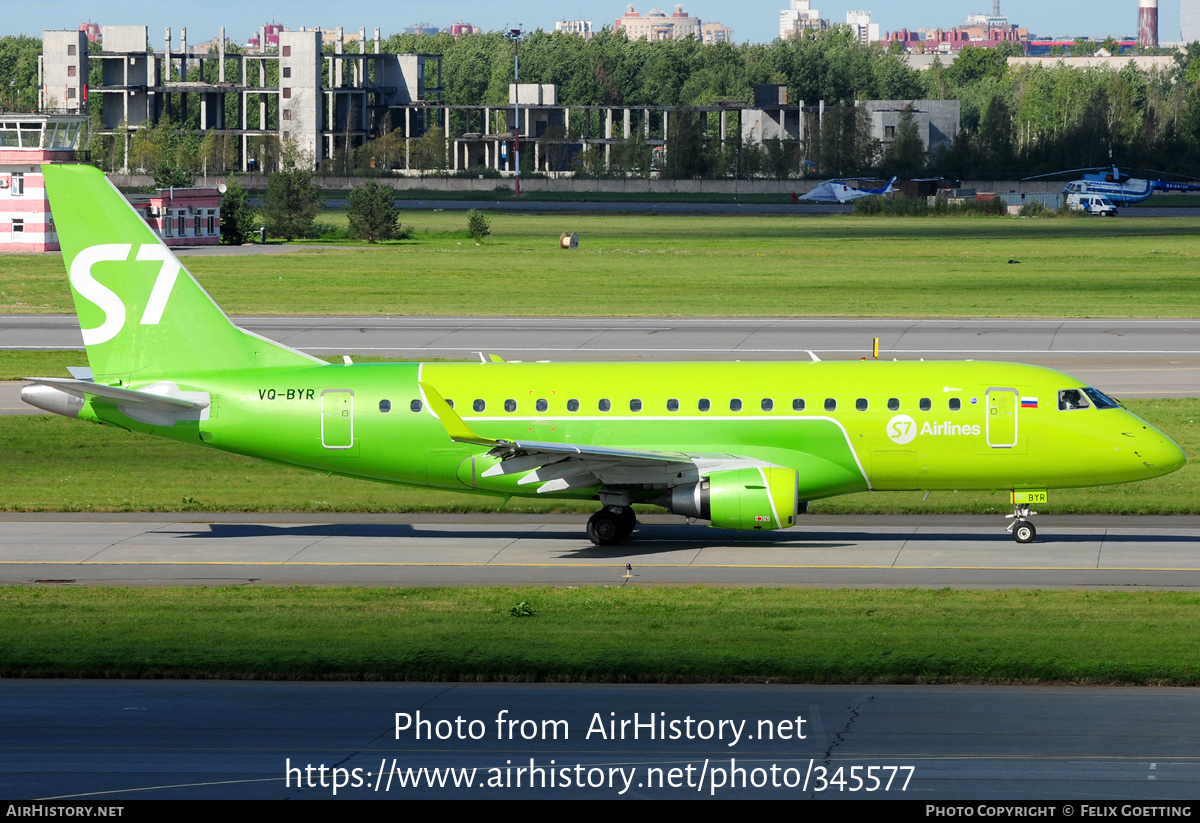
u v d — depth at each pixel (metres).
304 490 177.12
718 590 123.25
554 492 146.00
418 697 92.25
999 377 142.38
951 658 98.19
